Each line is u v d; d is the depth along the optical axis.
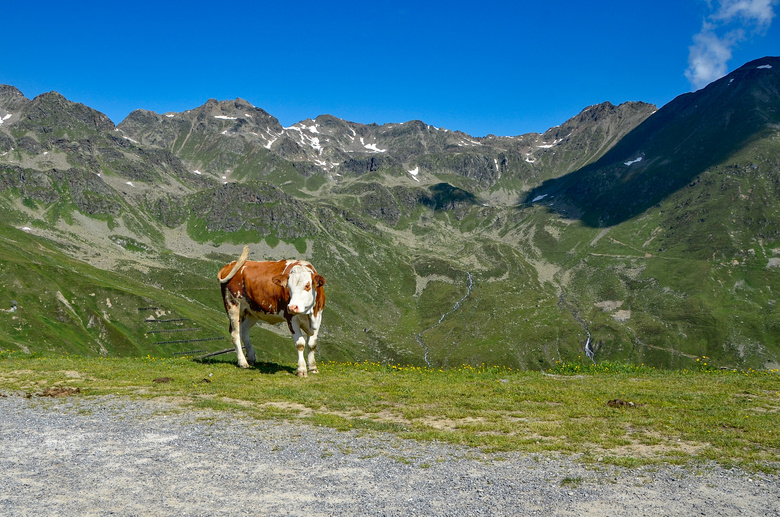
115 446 13.01
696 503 9.29
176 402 18.03
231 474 10.96
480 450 12.63
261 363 27.66
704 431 13.94
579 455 12.14
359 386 20.95
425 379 23.22
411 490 10.05
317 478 10.72
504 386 21.19
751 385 21.33
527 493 9.84
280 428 14.74
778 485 10.09
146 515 8.85
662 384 21.80
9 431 14.43
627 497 9.59
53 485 10.29
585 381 22.81
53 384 21.41
